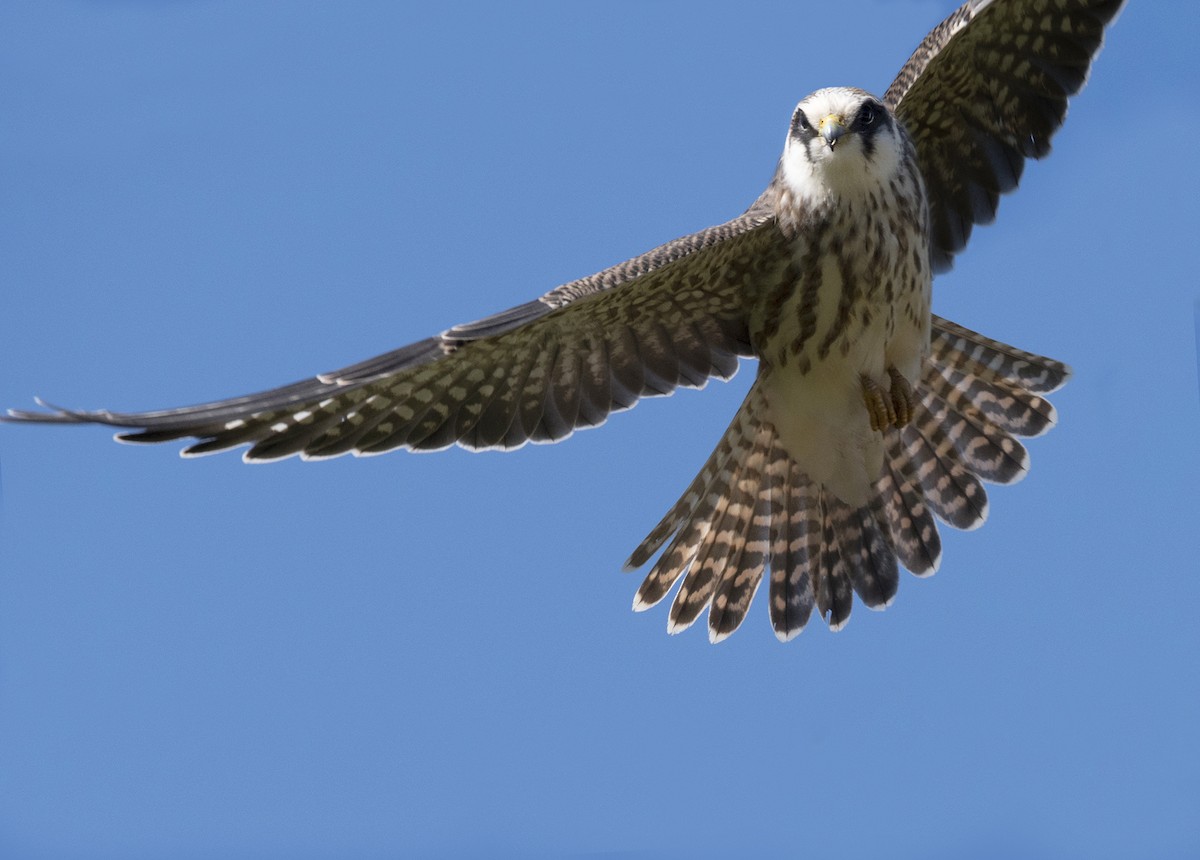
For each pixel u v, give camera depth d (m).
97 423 9.20
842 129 12.28
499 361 12.25
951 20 12.45
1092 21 12.30
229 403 10.01
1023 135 13.02
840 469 13.70
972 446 13.77
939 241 13.51
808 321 12.84
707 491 13.99
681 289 12.65
